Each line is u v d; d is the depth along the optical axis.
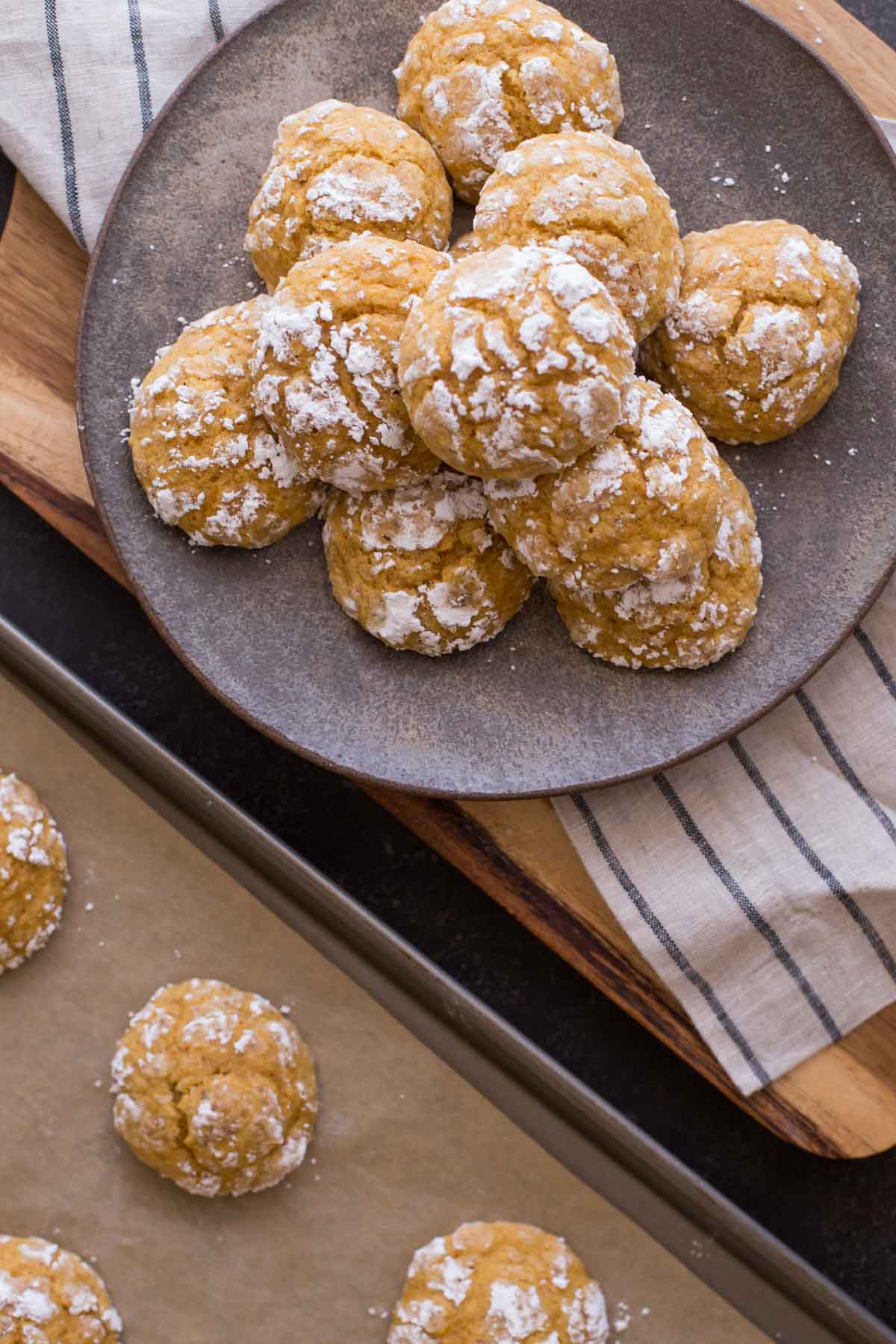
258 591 0.75
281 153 0.72
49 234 0.78
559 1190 0.76
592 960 0.77
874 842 0.76
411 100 0.74
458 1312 0.74
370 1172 0.76
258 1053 0.75
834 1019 0.76
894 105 0.77
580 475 0.70
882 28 0.80
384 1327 0.75
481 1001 0.75
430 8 0.75
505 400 0.68
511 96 0.72
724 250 0.73
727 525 0.72
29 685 0.76
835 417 0.75
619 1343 0.75
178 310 0.75
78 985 0.76
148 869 0.77
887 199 0.74
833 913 0.76
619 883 0.76
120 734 0.75
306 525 0.75
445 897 0.79
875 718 0.77
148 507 0.74
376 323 0.70
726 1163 0.79
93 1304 0.75
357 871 0.79
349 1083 0.76
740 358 0.72
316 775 0.80
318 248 0.72
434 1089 0.76
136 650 0.80
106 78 0.77
